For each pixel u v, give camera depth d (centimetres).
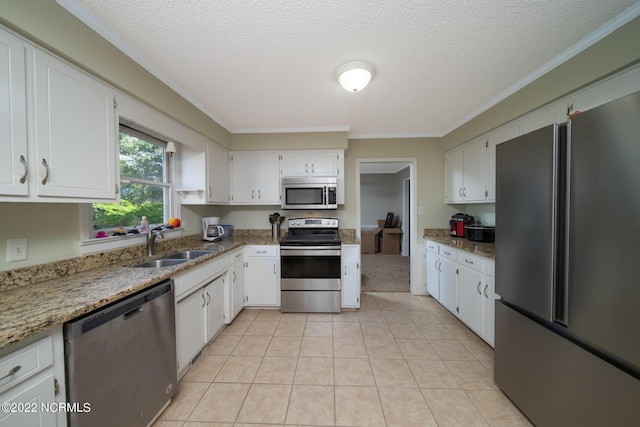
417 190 330
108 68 132
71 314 90
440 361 186
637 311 79
